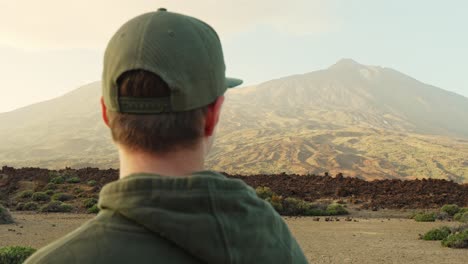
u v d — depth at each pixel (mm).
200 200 1077
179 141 1164
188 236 1044
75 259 1019
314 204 29094
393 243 16109
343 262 12648
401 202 30625
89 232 1065
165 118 1135
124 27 1164
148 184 1068
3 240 15500
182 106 1143
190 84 1148
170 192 1067
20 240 15609
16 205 28641
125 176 1102
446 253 14078
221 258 1062
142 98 1118
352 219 25188
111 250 1033
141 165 1149
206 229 1057
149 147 1145
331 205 28328
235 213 1121
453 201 30547
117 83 1123
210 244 1057
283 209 27766
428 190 34562
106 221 1081
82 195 31000
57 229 18734
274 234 1202
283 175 43844
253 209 1165
